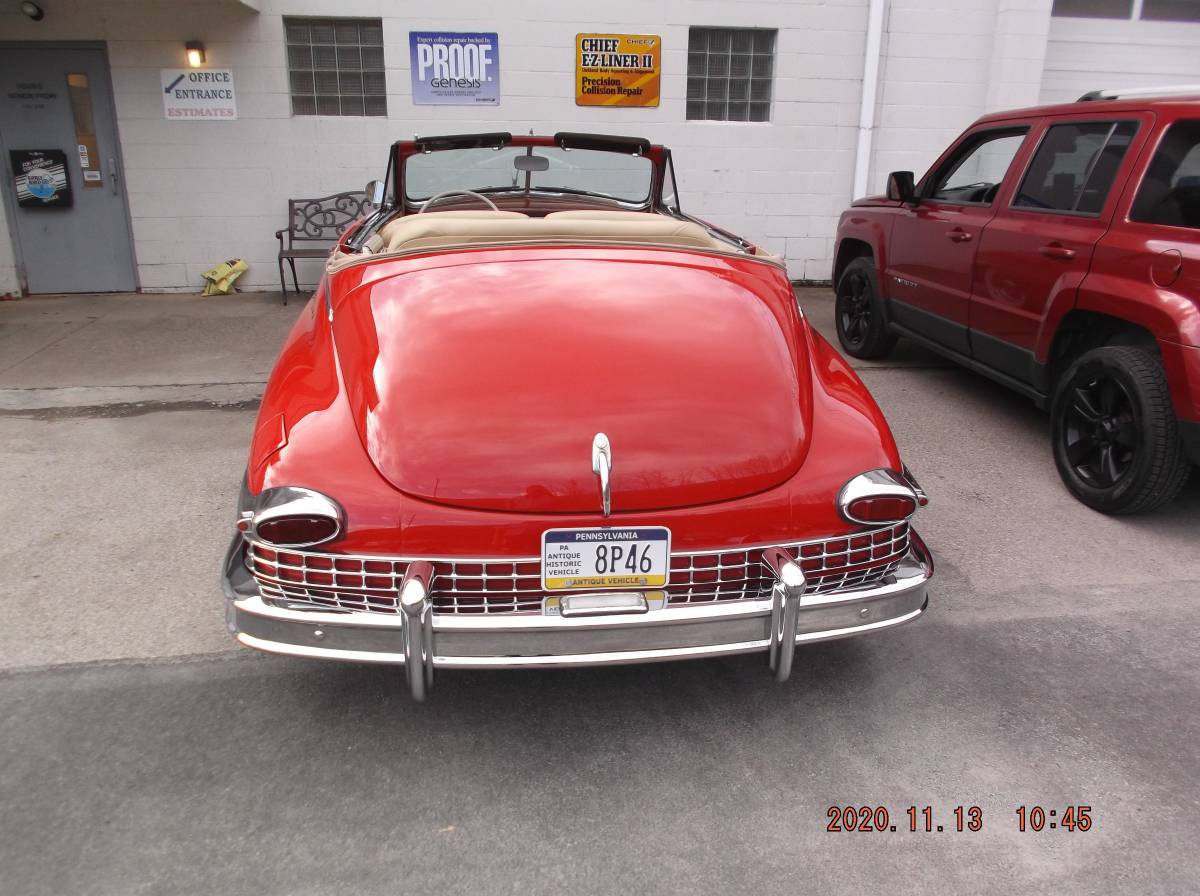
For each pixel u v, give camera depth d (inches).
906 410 203.8
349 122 313.9
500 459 82.4
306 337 110.9
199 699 99.8
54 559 130.8
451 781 88.3
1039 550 137.7
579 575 82.9
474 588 82.9
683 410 88.1
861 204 247.4
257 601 84.2
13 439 179.8
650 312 100.1
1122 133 154.5
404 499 81.1
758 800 86.2
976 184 198.8
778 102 331.9
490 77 314.8
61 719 95.7
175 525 142.2
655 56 319.9
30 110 304.0
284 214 321.1
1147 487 139.3
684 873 77.5
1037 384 168.9
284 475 82.4
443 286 103.2
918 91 338.6
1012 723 97.7
